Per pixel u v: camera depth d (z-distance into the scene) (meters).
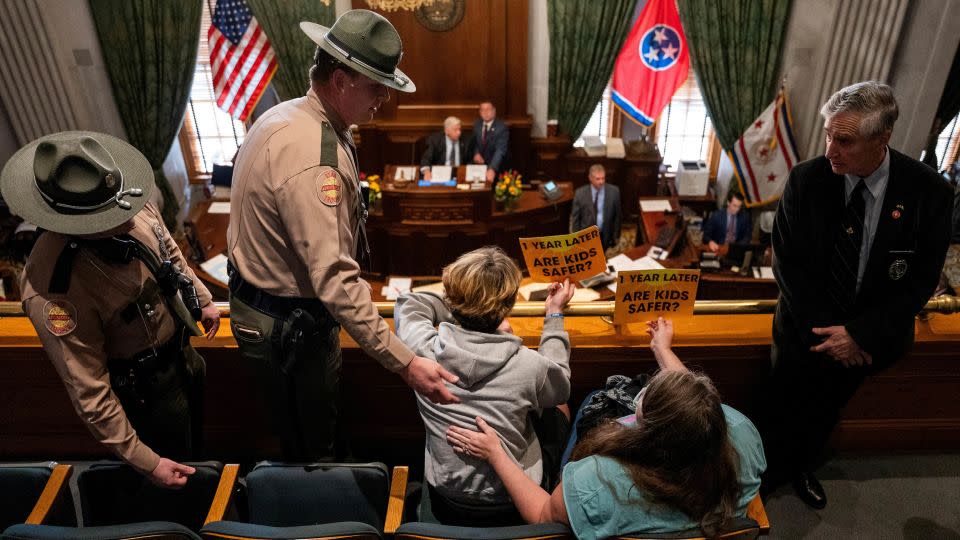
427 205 6.73
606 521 1.51
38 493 1.87
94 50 7.02
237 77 7.55
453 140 7.20
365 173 7.91
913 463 2.63
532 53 7.53
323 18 7.18
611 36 7.40
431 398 1.68
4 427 2.59
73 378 1.68
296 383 1.92
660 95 8.05
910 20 6.39
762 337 2.38
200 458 2.29
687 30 7.15
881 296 2.12
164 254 1.91
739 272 5.74
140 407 1.92
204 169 8.74
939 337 2.40
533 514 1.64
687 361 2.41
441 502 1.86
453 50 7.36
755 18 6.93
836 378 2.29
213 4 7.67
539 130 7.96
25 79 6.85
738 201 6.93
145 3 6.93
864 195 2.01
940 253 2.01
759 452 1.75
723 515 1.52
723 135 7.65
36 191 1.60
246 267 1.74
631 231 8.08
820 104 7.06
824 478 2.58
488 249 1.80
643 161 8.02
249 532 1.56
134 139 7.60
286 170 1.57
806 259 2.15
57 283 1.63
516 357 1.74
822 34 6.78
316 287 1.57
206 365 2.42
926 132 6.83
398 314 1.94
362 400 2.52
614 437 1.55
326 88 1.63
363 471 1.87
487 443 1.71
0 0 6.43
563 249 2.14
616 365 2.40
